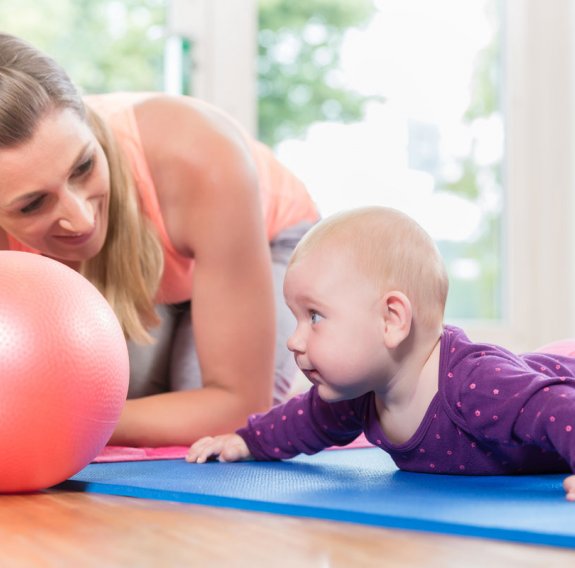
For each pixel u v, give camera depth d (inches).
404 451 55.8
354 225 54.9
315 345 53.9
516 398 49.9
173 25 128.3
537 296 143.3
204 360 70.4
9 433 48.1
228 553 37.3
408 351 54.4
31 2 121.6
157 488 50.0
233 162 69.2
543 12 142.3
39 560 36.5
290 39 134.1
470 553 36.8
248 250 69.1
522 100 142.9
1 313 48.6
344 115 135.9
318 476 54.7
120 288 69.3
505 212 143.8
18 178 55.2
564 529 38.3
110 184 67.0
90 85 124.2
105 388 50.9
